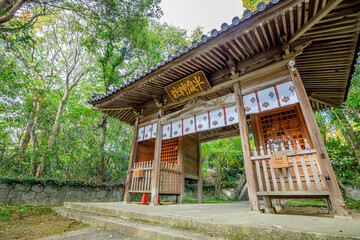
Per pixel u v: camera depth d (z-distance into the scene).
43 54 12.62
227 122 5.15
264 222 2.59
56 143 9.16
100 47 11.34
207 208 4.93
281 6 3.40
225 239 2.28
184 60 4.95
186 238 2.32
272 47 4.64
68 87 11.61
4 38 6.73
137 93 6.89
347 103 8.79
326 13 3.28
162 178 6.65
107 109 7.78
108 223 3.55
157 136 6.71
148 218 3.42
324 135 9.83
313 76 5.42
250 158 4.17
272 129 5.54
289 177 3.62
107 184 9.55
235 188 14.17
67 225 4.00
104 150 10.70
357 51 4.26
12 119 7.76
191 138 8.97
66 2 8.21
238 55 4.89
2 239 3.16
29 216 4.94
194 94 5.94
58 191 8.07
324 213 4.27
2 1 5.63
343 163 9.20
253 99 4.68
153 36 13.69
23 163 8.11
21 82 7.71
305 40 4.07
